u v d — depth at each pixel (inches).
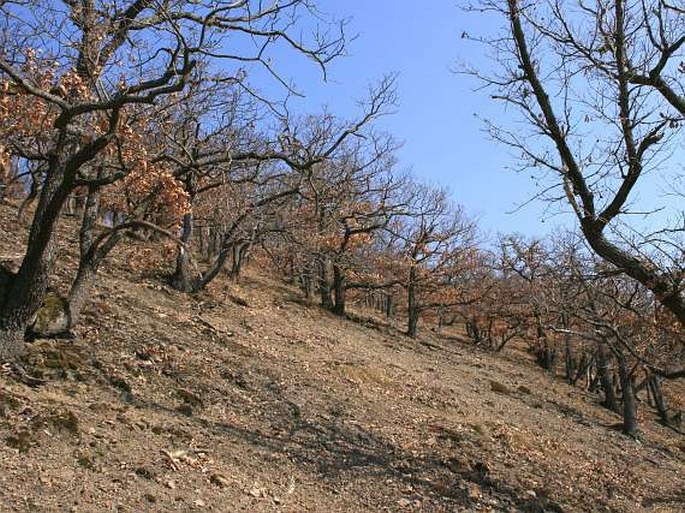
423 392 663.8
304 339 745.0
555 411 845.8
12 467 260.2
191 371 471.5
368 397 564.7
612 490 506.6
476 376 919.7
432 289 1241.4
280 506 310.0
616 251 349.7
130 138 374.0
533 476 471.5
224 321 692.1
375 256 1189.1
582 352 1125.1
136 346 476.1
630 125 339.3
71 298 433.1
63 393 354.3
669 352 456.8
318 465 382.9
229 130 627.5
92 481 271.0
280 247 823.1
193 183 605.0
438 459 445.1
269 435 406.6
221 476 317.4
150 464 304.0
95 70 336.5
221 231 751.7
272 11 354.9
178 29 303.0
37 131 359.6
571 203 356.8
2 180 647.8
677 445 885.2
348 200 914.7
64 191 355.9
